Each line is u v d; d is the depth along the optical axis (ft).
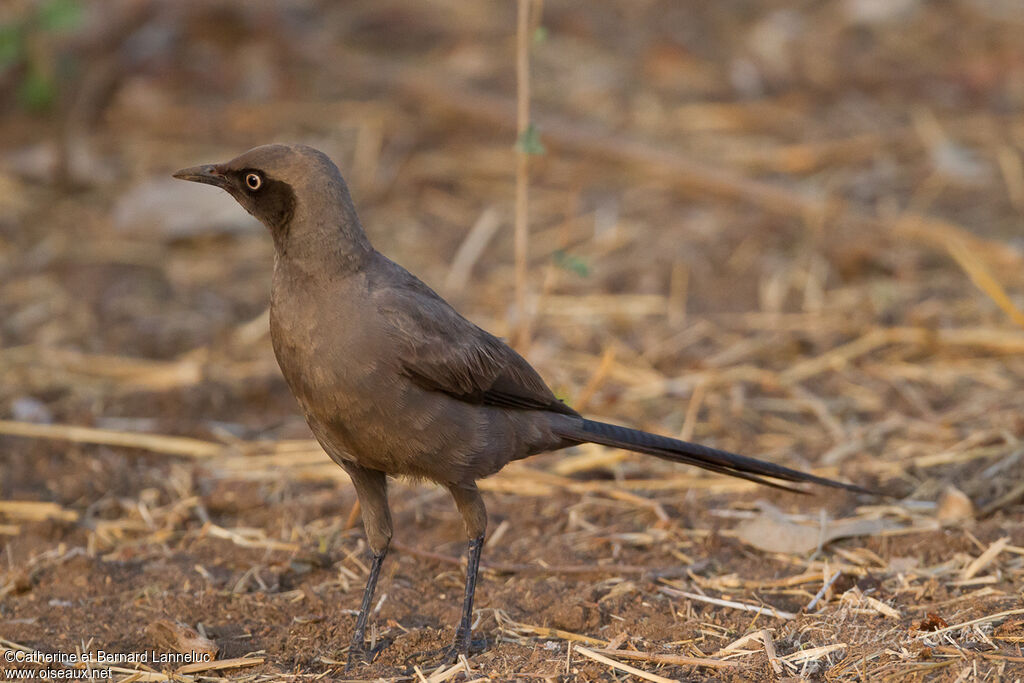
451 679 26.18
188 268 51.39
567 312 47.65
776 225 52.95
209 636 28.84
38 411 40.81
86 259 51.49
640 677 26.03
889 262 49.65
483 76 64.44
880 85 64.69
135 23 64.23
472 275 50.37
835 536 32.22
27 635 28.81
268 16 66.08
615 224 53.72
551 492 36.01
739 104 62.85
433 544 33.68
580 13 71.26
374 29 68.90
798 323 46.47
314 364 27.02
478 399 28.43
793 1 74.08
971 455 36.24
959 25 71.10
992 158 57.62
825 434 39.24
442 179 57.21
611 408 41.09
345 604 30.40
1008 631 26.94
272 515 35.09
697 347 45.24
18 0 58.03
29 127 60.44
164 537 34.04
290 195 27.14
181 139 59.36
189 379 43.14
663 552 32.65
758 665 26.25
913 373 42.55
